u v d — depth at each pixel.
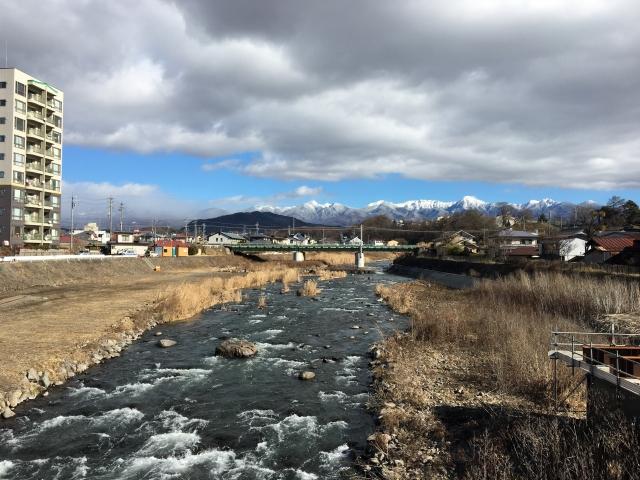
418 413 14.34
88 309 32.34
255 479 11.42
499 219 154.12
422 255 92.88
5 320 27.28
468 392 16.00
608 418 10.17
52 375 18.17
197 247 107.81
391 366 19.72
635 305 25.00
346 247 111.00
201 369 20.62
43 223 68.62
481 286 45.28
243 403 16.55
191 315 34.41
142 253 93.19
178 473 11.76
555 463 9.25
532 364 16.55
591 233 77.62
